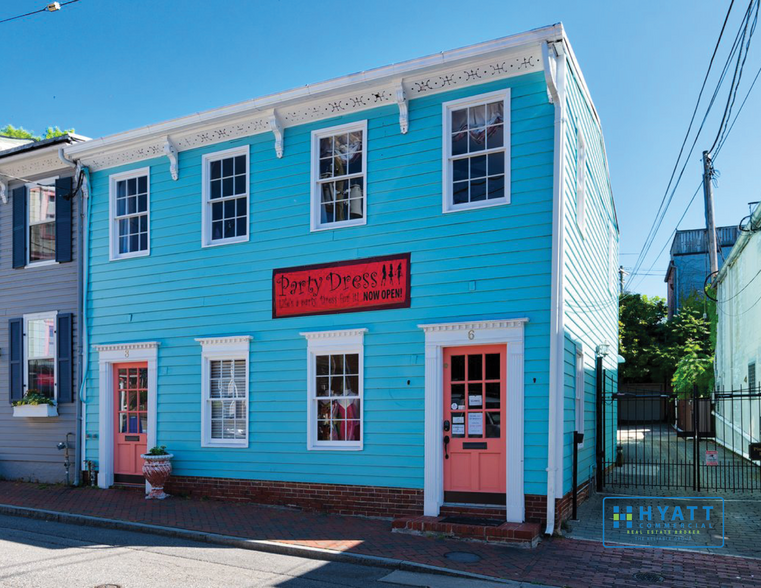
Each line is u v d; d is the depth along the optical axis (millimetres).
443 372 9930
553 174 9453
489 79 10008
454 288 9938
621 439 23750
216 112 11820
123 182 13375
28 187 14500
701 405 24156
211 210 12336
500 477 9422
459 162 10281
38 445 13727
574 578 7098
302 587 6812
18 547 8352
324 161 11336
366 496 10203
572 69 10523
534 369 9266
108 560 7754
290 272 11266
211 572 7320
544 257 9414
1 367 14430
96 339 13203
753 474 14500
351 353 10688
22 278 14344
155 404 12312
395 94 10445
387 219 10547
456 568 7410
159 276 12578
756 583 6918
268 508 10836
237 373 11695
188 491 11797
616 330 18422
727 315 20484
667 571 7336
